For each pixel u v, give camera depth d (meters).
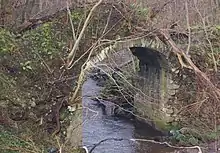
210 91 18.56
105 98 24.45
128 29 17.58
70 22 16.72
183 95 19.88
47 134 15.46
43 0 18.98
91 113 22.06
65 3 18.81
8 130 14.59
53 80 16.03
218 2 22.78
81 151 15.92
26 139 14.52
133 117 23.28
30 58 16.14
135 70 23.61
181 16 20.62
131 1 18.11
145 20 18.03
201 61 19.61
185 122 19.97
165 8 20.17
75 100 16.12
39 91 15.79
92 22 17.05
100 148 19.16
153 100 21.64
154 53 19.67
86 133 20.78
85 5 17.19
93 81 28.30
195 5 20.02
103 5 17.34
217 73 19.47
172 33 19.42
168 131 20.44
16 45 16.25
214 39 20.55
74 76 16.33
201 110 19.36
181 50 18.12
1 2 17.69
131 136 20.77
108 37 17.23
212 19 22.59
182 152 18.11
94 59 16.80
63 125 15.88
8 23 17.62
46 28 16.77
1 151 13.52
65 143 15.70
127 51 24.58
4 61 15.79
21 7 18.33
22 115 15.26
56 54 16.36
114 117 23.12
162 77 20.67
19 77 15.77
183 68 19.44
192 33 20.06
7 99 15.12
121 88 21.64
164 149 19.00
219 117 18.97
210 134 18.97
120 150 19.12
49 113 15.73
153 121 21.70
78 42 16.02
